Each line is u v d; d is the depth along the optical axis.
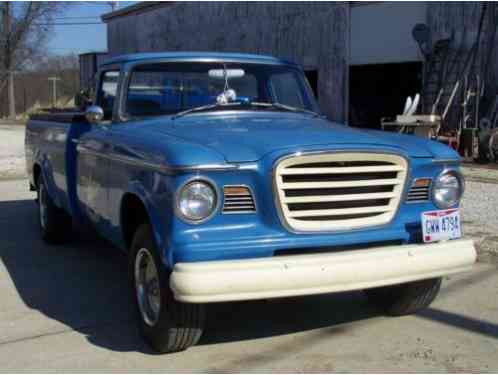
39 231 8.44
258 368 4.21
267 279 3.80
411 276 4.19
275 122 5.14
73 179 6.31
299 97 6.12
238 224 3.96
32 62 47.91
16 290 5.94
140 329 4.58
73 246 7.61
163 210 4.00
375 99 18.80
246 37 22.64
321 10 19.20
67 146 6.25
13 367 4.24
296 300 5.59
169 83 5.60
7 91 48.81
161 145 4.20
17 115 49.28
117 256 7.15
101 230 5.58
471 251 4.42
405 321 5.10
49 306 5.49
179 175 3.87
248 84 5.84
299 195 4.02
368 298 5.45
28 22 46.09
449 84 15.76
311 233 4.05
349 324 5.03
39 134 7.52
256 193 3.98
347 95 18.58
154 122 5.21
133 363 4.29
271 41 21.39
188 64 5.68
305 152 3.97
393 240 4.34
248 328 4.93
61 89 49.34
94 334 4.83
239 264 3.80
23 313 5.32
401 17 16.88
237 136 4.34
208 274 3.74
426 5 16.19
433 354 4.44
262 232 3.99
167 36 27.50
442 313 5.25
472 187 10.97
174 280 3.77
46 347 4.58
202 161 3.88
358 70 18.62
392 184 4.29
